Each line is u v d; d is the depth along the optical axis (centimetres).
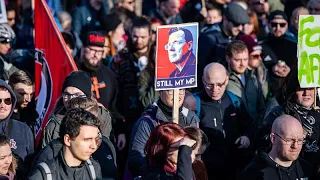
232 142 1978
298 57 1752
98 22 2970
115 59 2284
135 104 2161
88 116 1462
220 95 1961
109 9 3052
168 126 1438
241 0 2812
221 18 2562
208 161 1950
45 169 1454
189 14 2988
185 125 1725
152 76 2088
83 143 1455
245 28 2519
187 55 1656
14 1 3150
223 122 1973
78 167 1479
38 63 1950
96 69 2109
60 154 1475
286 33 2420
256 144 1864
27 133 1750
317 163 1792
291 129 1628
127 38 2506
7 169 1573
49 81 1941
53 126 1681
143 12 3334
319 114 1803
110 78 2139
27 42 2842
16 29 2905
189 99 1889
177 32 1652
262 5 2773
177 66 1650
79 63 2275
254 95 2098
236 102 2016
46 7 1945
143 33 2231
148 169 1434
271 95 2281
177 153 1413
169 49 1645
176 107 1647
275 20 2402
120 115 2130
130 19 2733
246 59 2073
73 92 1733
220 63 2150
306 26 1750
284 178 1655
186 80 1656
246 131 2005
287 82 1825
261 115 2012
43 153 1501
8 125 1727
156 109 1695
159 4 2970
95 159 1575
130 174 1683
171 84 1648
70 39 2325
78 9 3033
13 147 1722
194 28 1662
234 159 1980
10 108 1722
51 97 1933
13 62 2334
